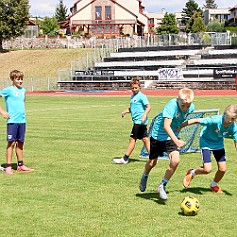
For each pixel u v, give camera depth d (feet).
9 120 31.40
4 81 173.47
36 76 193.88
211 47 184.14
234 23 323.57
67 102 103.30
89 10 284.82
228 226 20.49
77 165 33.83
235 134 24.88
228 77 145.89
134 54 186.80
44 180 29.09
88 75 160.35
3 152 39.55
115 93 138.72
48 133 51.49
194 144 39.09
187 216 21.86
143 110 34.32
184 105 23.17
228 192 26.07
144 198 24.89
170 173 23.79
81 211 22.63
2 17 229.04
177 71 149.89
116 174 30.76
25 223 20.99
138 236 19.33
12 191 26.40
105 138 47.60
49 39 249.75
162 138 23.94
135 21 282.15
